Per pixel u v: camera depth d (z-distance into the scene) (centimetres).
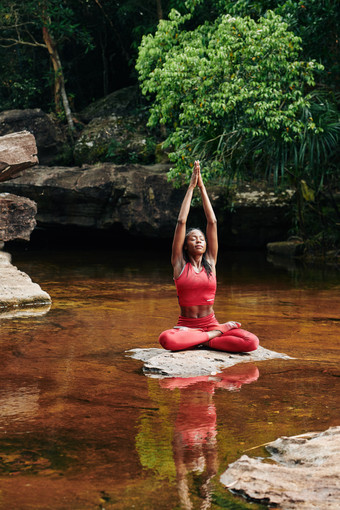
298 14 1202
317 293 872
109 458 290
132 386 419
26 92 1919
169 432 326
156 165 1592
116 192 1435
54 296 837
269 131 1087
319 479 260
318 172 1241
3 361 489
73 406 373
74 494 254
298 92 1034
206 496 252
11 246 1580
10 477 270
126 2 1827
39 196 1444
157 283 971
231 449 302
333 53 1307
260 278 1038
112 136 1748
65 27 1789
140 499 250
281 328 624
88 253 1452
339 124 1140
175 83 1073
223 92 1055
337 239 1403
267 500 246
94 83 2111
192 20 1664
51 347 539
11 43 1986
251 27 1037
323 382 429
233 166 1202
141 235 1477
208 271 516
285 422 343
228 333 512
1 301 738
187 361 474
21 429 331
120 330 612
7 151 859
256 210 1452
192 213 1464
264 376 446
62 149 1744
